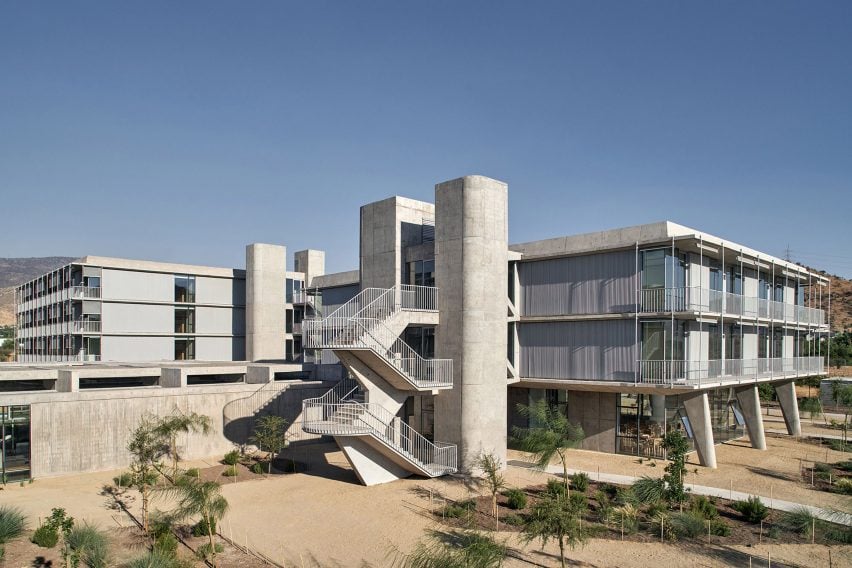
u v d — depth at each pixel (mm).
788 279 42344
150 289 49156
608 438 31219
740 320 30031
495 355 27266
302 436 34344
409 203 30547
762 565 16172
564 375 29766
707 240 26375
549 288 30547
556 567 16109
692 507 20562
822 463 28828
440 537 18344
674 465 20906
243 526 19875
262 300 50375
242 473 27328
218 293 52812
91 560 16562
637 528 19141
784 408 38094
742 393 33625
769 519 19906
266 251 50875
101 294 46656
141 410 28547
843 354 71812
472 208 26719
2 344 108812
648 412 29969
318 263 54781
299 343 51938
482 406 26562
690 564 16297
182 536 18953
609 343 28266
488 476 23609
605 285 28422
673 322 25797
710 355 29875
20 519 19141
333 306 45625
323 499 22906
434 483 24922
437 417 27344
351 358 24750
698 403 27750
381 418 25438
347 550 17547
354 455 24594
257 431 31375
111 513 21078
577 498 21172
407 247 30281
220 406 31250
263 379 35812
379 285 30391
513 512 20891
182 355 50656
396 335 25719
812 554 16984
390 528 19375
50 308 53844
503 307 27797
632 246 27094
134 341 48219
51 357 52062
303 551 17547
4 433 25047
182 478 22516
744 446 33750
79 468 26641
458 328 26703
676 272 27031
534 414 29000
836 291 123438
